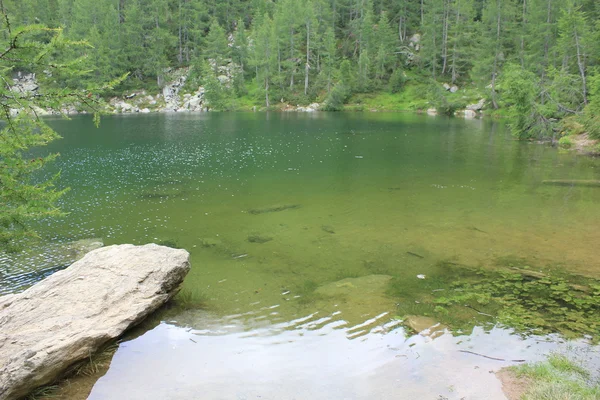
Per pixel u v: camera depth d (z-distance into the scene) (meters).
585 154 26.17
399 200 15.28
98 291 6.53
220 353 5.74
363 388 4.88
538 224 12.05
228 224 12.49
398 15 88.19
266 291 7.84
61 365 5.08
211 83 76.62
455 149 29.08
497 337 5.98
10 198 7.61
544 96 34.97
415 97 74.12
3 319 5.64
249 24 105.44
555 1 53.34
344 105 76.00
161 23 87.31
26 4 66.50
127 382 5.10
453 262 9.20
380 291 7.69
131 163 23.98
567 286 7.80
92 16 78.88
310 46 82.81
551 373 5.02
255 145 31.78
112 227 12.30
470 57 75.06
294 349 5.80
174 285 7.43
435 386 4.88
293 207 14.40
